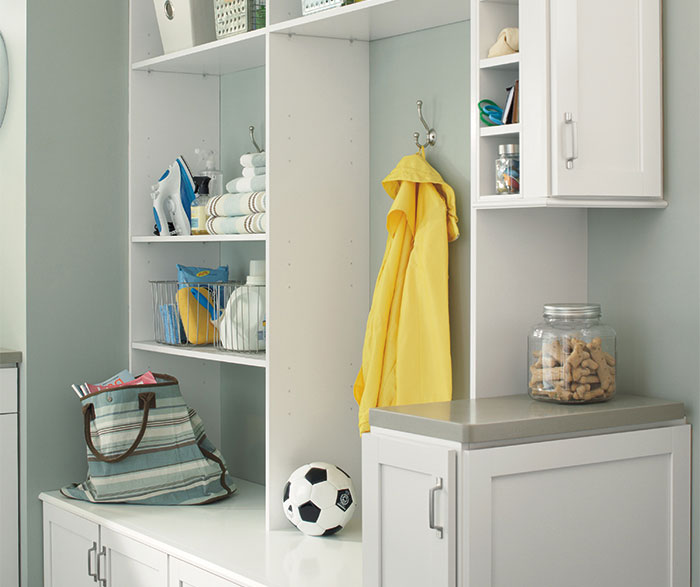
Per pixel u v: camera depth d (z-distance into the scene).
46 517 2.85
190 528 2.50
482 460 1.66
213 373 3.21
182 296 2.88
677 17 1.92
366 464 1.84
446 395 2.26
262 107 3.01
